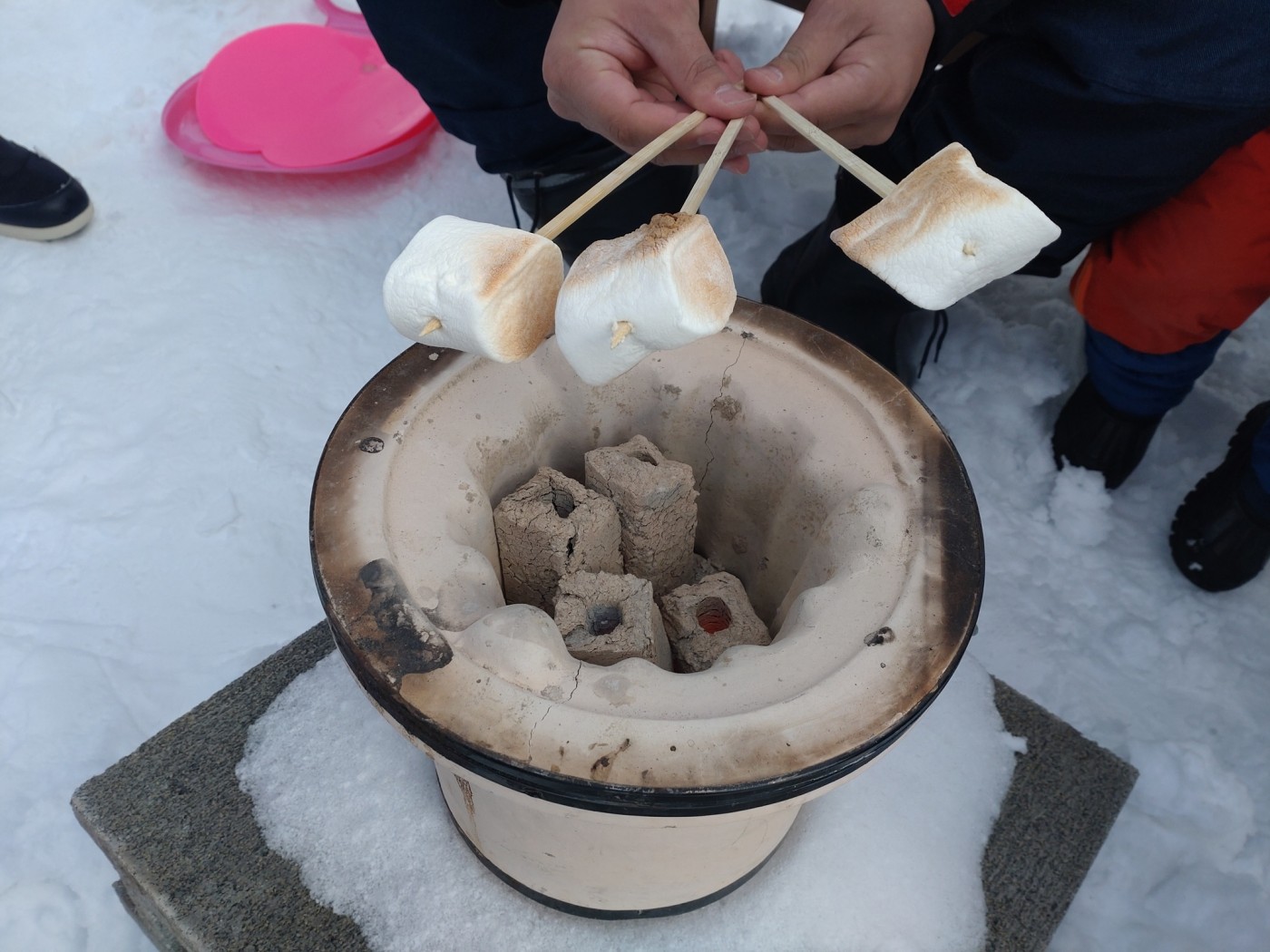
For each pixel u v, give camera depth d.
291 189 0.85
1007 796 0.46
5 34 0.95
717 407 0.38
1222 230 0.55
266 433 0.68
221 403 0.69
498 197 0.85
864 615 0.30
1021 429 0.71
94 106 0.90
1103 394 0.66
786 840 0.44
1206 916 0.51
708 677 0.29
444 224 0.29
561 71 0.44
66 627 0.58
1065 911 0.43
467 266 0.27
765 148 0.46
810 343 0.38
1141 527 0.68
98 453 0.66
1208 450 0.71
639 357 0.28
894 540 0.32
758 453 0.38
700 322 0.26
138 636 0.58
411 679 0.28
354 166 0.82
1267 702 0.60
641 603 0.35
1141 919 0.51
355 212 0.83
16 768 0.52
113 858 0.43
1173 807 0.55
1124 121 0.52
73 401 0.69
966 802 0.45
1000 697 0.49
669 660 0.38
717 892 0.42
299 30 0.91
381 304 0.77
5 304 0.75
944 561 0.31
